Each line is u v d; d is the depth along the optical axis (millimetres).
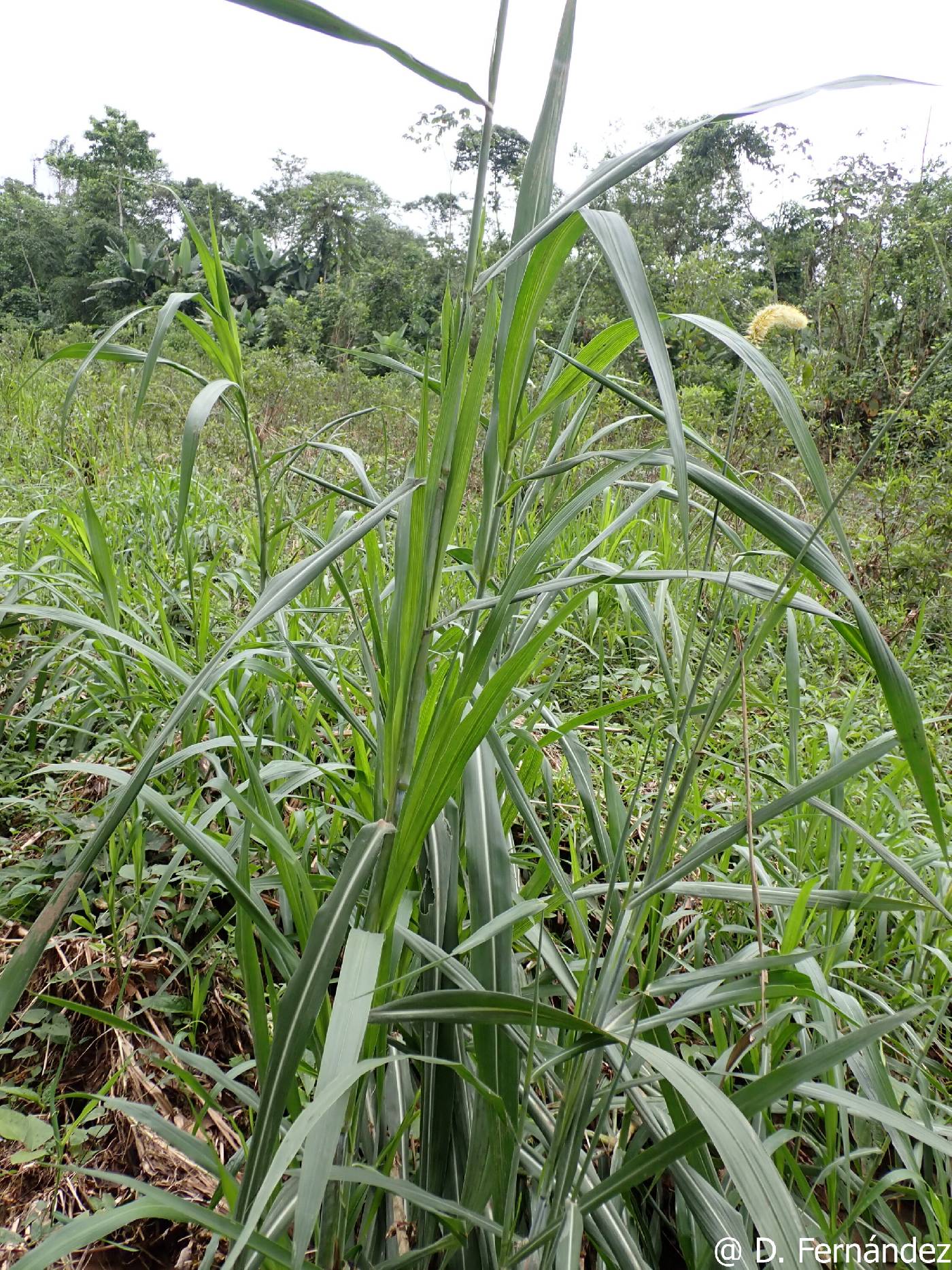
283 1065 837
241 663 1812
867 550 4973
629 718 2768
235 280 26141
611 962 1046
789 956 1027
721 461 1188
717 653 2984
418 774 949
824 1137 1561
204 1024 1799
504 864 1091
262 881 1680
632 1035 993
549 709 2512
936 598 4609
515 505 1522
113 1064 1700
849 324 8172
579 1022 810
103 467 5168
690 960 1860
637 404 996
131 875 1997
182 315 1634
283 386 9008
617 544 3549
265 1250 868
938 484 5117
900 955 1947
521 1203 1258
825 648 3922
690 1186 1033
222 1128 1609
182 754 1501
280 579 965
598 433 1535
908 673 3678
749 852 1011
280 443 6262
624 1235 1093
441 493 985
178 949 1728
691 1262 1234
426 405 1073
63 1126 1623
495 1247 1153
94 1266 1419
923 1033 1776
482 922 1060
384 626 1634
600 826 1398
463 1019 848
